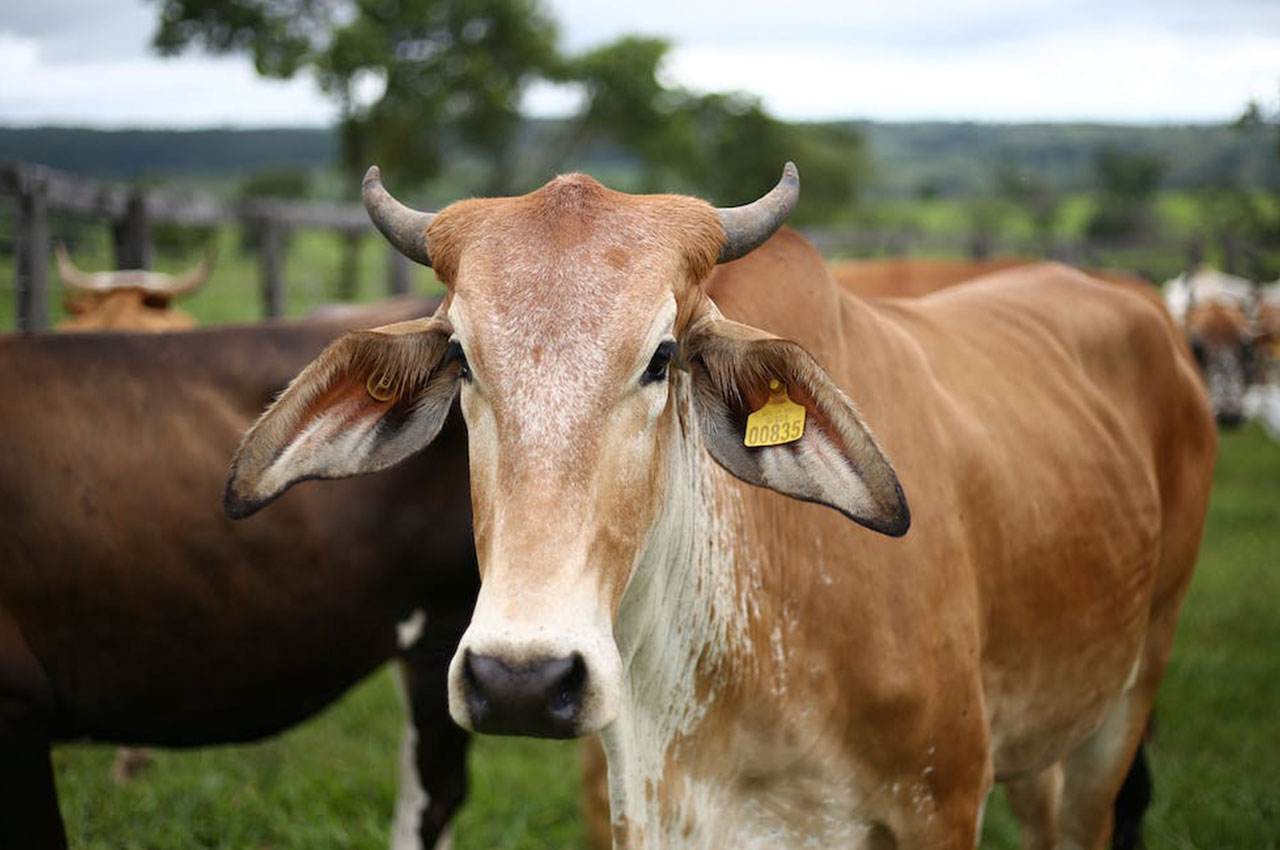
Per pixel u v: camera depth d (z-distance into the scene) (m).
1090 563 3.67
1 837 3.80
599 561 2.31
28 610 3.78
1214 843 5.07
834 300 3.30
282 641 4.00
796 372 2.59
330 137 52.06
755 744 2.97
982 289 4.44
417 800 4.36
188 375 4.00
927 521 3.11
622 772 2.82
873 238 22.80
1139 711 4.36
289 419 2.73
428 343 2.73
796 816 3.04
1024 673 3.52
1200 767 5.76
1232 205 15.22
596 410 2.34
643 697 2.85
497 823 5.31
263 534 3.92
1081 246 21.86
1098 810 4.33
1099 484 3.79
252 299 14.09
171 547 3.87
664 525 2.64
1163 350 4.50
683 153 31.48
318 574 3.97
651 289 2.46
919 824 3.11
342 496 3.98
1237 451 15.83
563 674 2.14
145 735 4.04
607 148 32.62
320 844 5.03
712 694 2.90
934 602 3.06
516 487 2.28
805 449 2.67
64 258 7.37
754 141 33.12
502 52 28.72
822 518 3.01
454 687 2.19
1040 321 4.20
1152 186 30.91
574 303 2.40
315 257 20.47
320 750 6.05
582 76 30.39
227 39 25.92
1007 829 5.23
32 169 7.48
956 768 3.12
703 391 2.76
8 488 3.78
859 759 3.01
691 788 2.95
